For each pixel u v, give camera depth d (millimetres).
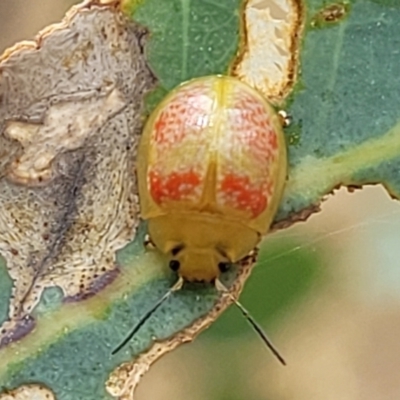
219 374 68
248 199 53
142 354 52
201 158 52
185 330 53
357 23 54
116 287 53
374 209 68
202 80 54
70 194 53
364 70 54
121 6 54
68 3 74
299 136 54
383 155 54
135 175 54
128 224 54
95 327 52
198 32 54
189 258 53
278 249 65
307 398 71
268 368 68
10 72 53
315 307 68
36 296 52
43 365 52
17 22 74
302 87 54
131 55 54
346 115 54
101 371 52
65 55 54
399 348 72
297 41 55
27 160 53
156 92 54
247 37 55
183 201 52
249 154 53
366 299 70
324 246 67
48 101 54
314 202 54
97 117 54
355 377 72
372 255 68
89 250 53
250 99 54
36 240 53
